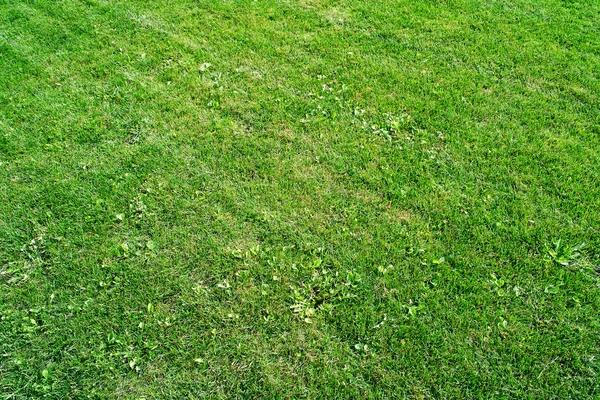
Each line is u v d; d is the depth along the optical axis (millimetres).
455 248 4254
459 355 3598
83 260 4172
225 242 4301
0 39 6484
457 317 3799
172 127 5320
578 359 3562
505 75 6109
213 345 3676
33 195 4648
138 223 4434
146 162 4949
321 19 7055
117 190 4684
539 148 5137
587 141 5238
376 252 4234
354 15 7156
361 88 5883
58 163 4938
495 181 4809
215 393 3457
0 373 3527
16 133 5227
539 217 4480
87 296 3953
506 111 5586
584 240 4293
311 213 4527
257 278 4082
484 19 7102
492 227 4406
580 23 7023
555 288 3932
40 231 4375
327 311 3854
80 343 3691
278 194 4680
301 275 4086
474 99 5746
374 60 6332
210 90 5785
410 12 7234
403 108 5613
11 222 4441
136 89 5777
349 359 3605
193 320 3820
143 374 3547
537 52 6465
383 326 3775
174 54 6316
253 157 5023
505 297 3918
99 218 4469
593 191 4699
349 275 4047
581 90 5875
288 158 5027
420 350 3641
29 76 5961
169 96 5699
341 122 5422
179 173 4855
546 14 7211
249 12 7152
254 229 4395
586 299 3902
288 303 3920
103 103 5598
